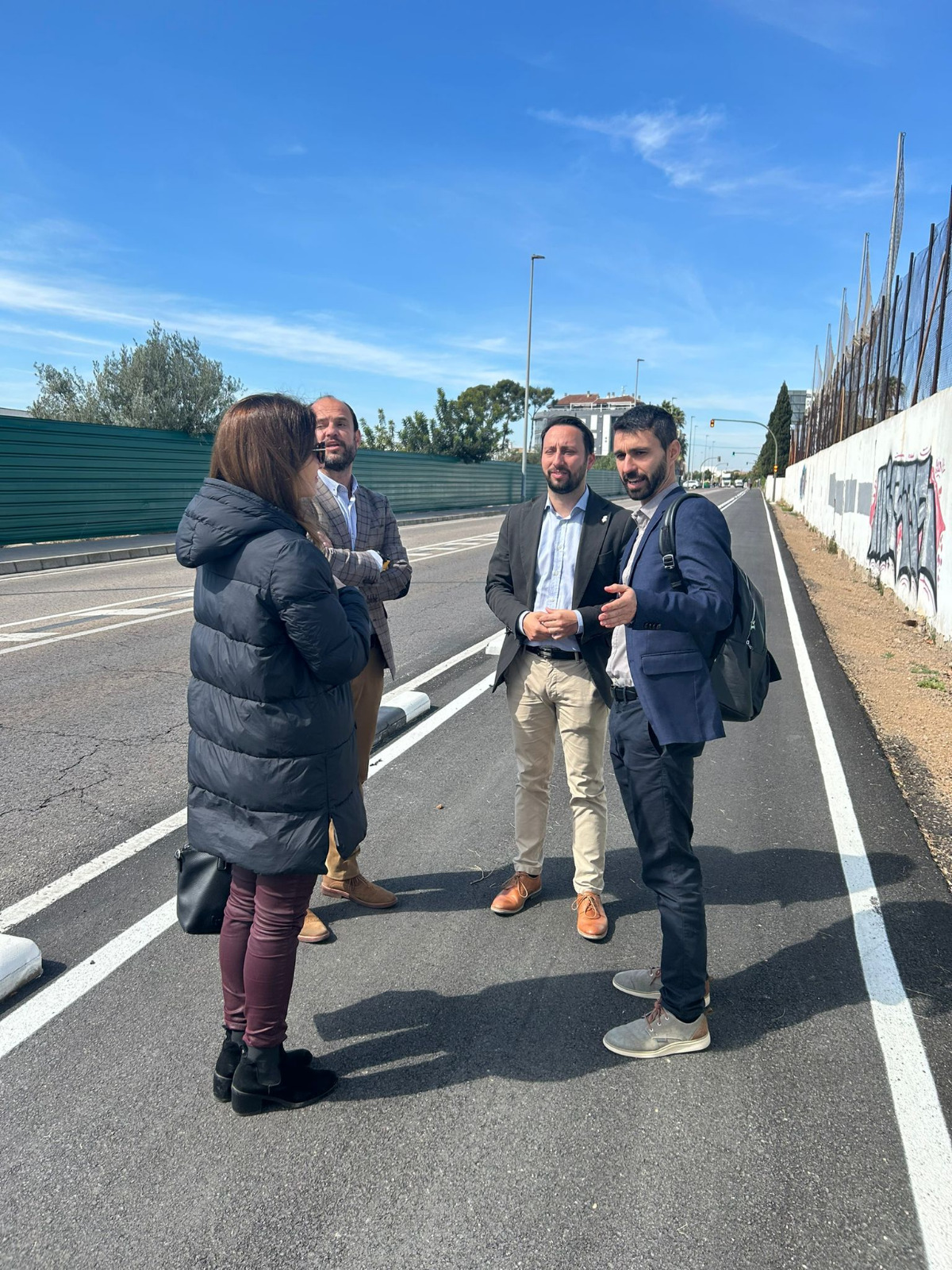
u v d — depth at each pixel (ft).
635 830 7.79
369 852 11.72
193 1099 6.97
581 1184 6.09
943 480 29.43
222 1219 5.77
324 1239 5.61
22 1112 6.77
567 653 9.57
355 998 8.42
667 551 7.39
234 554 6.15
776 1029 7.93
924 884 10.84
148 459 61.11
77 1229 5.68
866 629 31.91
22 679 21.08
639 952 9.33
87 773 14.52
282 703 6.23
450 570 46.01
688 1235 5.65
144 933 9.46
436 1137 6.56
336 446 9.59
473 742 16.42
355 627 6.74
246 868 6.35
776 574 48.57
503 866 11.37
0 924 9.63
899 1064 7.43
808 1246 5.58
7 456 50.52
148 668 22.17
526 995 8.50
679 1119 6.77
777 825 12.82
